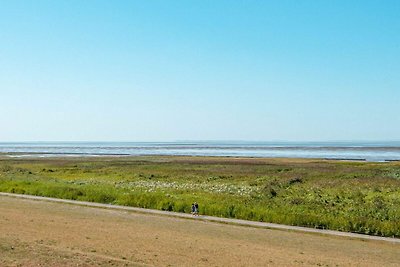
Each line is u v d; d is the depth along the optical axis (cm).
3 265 1523
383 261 2072
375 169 7681
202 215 3434
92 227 2700
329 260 2033
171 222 3078
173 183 5788
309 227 3006
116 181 6078
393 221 3075
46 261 1600
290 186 5378
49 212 3344
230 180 6188
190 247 2194
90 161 10544
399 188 5078
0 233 2247
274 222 3169
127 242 2245
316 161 10588
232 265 1845
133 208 3744
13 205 3712
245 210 3384
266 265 1875
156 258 1892
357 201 4116
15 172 7262
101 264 1616
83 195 4328
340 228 2923
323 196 4469
